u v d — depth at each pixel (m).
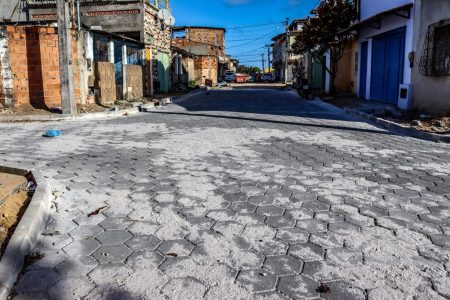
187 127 10.02
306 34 19.55
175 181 5.22
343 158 6.54
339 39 18.67
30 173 5.07
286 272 2.95
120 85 17.28
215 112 13.65
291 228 3.72
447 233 3.60
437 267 3.01
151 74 21.05
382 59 15.23
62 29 11.91
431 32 10.97
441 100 10.70
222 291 2.72
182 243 3.43
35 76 13.22
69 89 12.21
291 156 6.69
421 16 11.51
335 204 4.34
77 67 13.71
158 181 5.22
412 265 3.04
